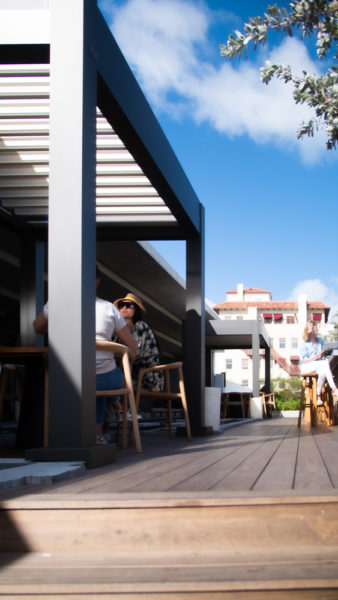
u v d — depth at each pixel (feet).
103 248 37.14
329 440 17.31
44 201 20.74
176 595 4.98
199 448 14.55
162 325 65.00
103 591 5.03
